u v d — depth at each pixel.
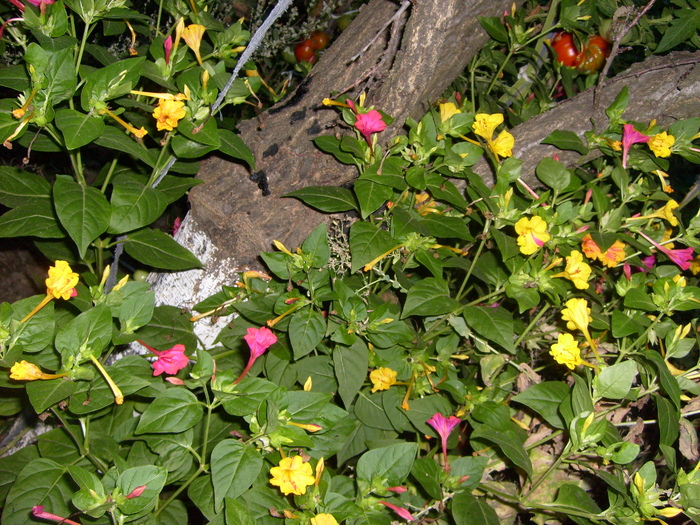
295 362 0.70
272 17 0.63
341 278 0.73
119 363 0.63
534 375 0.72
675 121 0.75
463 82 0.90
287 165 0.72
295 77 1.13
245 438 0.63
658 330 0.72
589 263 0.77
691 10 0.76
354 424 0.66
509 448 0.65
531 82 0.93
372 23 0.72
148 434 0.64
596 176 0.80
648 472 0.62
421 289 0.68
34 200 0.68
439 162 0.69
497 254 0.73
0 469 0.70
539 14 0.89
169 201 0.70
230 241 0.74
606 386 0.64
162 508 0.64
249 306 0.71
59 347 0.60
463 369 0.76
